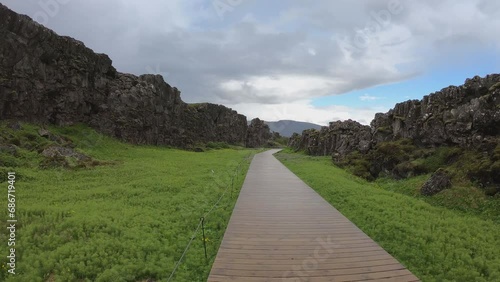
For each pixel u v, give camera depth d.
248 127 149.88
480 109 29.31
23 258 12.26
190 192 25.38
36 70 44.34
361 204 21.77
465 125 30.48
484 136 28.55
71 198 21.59
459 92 34.00
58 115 48.78
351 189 26.70
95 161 36.97
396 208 20.80
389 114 45.56
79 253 12.84
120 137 59.19
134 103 62.66
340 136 68.62
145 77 70.44
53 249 13.35
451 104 34.28
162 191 25.59
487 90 31.66
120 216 17.59
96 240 14.02
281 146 174.88
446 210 21.50
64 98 49.38
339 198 24.06
